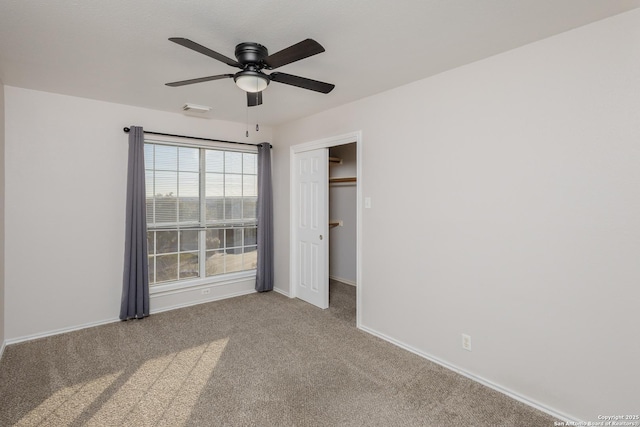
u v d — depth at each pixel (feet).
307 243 13.29
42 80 8.82
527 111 6.73
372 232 10.17
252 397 6.97
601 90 5.82
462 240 7.87
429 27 6.06
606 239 5.82
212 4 5.32
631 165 5.55
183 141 12.44
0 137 8.79
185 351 9.00
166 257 12.53
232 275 14.10
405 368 8.19
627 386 5.65
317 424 6.15
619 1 5.23
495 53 7.13
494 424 6.18
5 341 9.23
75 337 9.83
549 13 5.58
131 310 11.08
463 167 7.80
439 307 8.38
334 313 12.08
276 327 10.73
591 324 6.00
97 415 6.36
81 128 10.38
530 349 6.78
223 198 13.88
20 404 6.66
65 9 5.44
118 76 8.51
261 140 14.61
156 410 6.53
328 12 5.57
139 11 5.52
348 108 10.91
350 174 16.30
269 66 6.51
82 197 10.45
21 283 9.48
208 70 8.11
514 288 6.99
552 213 6.43
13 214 9.34
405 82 8.91
